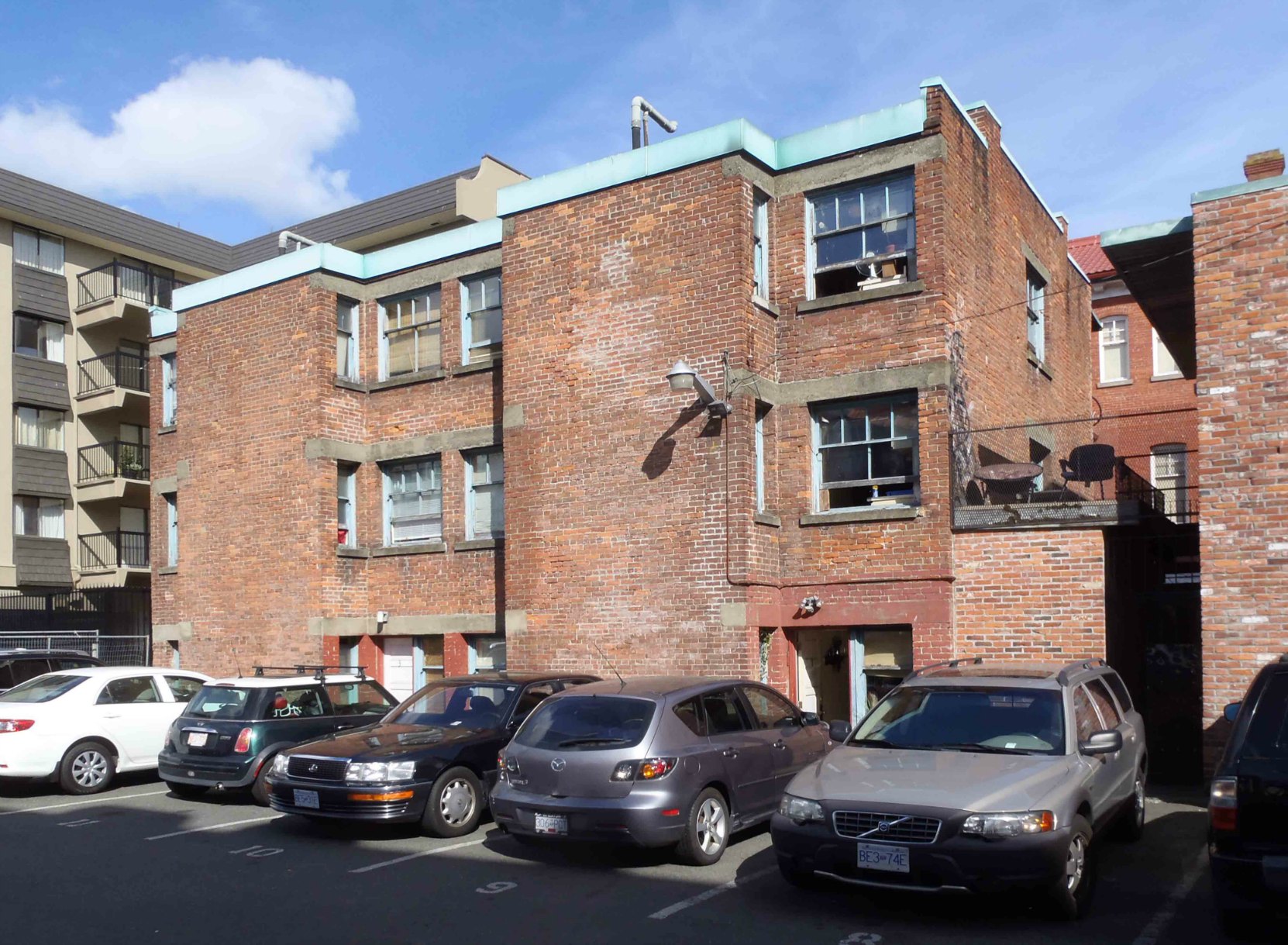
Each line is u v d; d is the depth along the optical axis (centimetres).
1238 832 679
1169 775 1406
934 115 1477
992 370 1625
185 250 3434
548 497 1630
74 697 1393
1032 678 901
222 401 2072
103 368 3259
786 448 1546
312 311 1945
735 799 973
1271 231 1202
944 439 1429
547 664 1599
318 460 1912
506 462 1680
